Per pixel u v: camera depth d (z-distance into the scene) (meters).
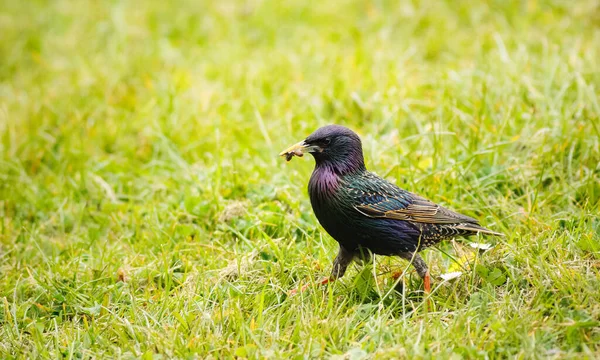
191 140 12.95
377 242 8.77
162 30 17.02
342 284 9.03
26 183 12.41
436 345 7.57
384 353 7.40
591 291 8.05
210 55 15.71
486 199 10.45
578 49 13.49
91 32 17.42
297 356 7.56
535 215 9.88
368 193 8.69
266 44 16.11
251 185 11.36
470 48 14.80
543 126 11.48
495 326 7.73
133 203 11.87
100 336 8.35
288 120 12.89
